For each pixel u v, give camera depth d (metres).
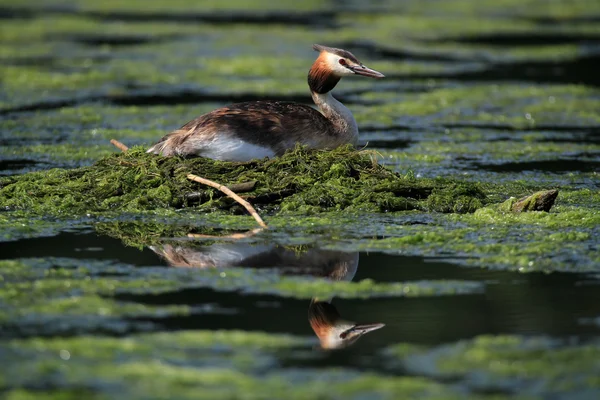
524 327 9.12
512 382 7.93
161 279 10.49
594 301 9.78
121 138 18.94
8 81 24.88
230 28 35.12
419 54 30.09
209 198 13.51
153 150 14.69
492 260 11.21
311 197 13.46
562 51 30.58
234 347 8.68
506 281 10.46
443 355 8.52
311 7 42.41
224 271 10.82
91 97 23.23
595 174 16.36
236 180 13.62
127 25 36.00
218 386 7.81
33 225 12.74
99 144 18.38
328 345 8.77
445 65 28.36
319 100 15.11
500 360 8.38
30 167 16.34
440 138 19.56
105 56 28.94
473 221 12.87
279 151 14.32
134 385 7.80
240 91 23.92
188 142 14.18
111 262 11.12
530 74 27.02
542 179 15.95
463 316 9.45
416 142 19.16
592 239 11.91
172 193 13.58
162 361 8.33
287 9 41.59
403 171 16.52
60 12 40.31
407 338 8.91
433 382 7.95
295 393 7.70
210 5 43.09
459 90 24.58
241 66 27.31
